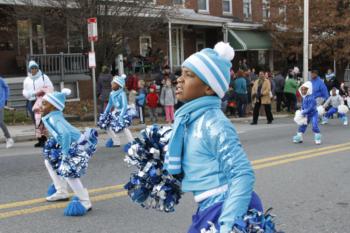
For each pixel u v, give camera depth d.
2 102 11.80
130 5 19.17
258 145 11.72
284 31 31.17
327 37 30.53
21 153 10.87
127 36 19.89
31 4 18.88
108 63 20.12
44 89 11.56
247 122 18.22
